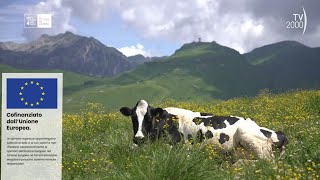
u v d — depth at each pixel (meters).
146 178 7.49
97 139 12.49
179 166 7.67
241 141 10.76
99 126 14.57
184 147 8.82
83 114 16.48
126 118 15.88
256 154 10.50
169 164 7.73
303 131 11.93
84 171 9.05
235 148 10.94
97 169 9.10
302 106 17.06
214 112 17.12
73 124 15.07
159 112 11.54
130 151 10.20
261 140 10.58
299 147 10.20
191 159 7.98
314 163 8.41
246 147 10.70
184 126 11.41
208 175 7.86
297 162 9.06
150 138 11.45
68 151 10.48
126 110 12.03
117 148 10.49
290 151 9.95
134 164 8.26
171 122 11.56
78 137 13.06
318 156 9.16
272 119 14.80
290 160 9.34
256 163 8.89
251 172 8.23
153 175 7.54
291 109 16.42
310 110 16.69
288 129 12.87
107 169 8.97
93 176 8.67
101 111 16.89
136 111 11.61
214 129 11.07
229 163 10.76
